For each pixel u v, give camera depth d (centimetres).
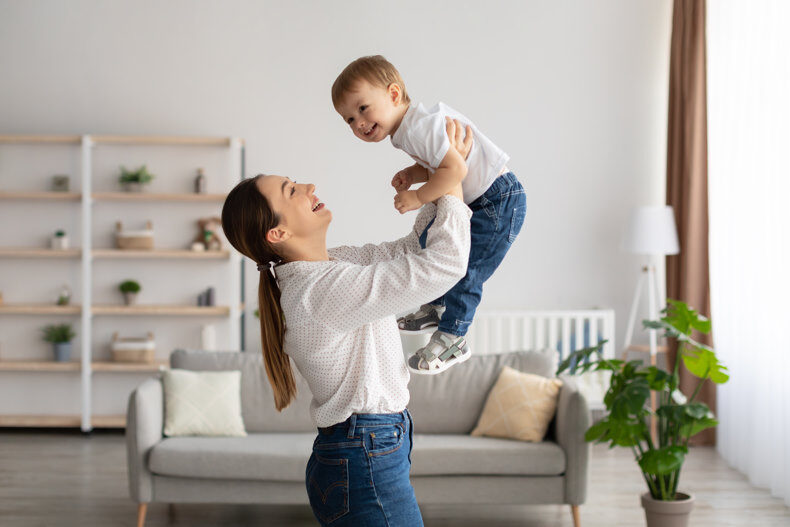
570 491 364
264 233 167
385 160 584
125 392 579
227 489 366
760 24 446
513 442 376
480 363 420
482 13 583
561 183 586
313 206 173
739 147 480
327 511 166
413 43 582
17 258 577
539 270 586
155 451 365
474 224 168
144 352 561
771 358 428
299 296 160
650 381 358
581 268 586
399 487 166
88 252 553
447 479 366
